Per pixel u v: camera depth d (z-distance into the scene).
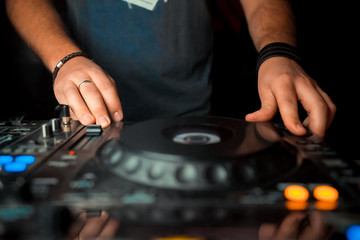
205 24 1.41
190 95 1.47
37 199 0.40
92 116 0.76
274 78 0.83
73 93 0.81
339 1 2.95
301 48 3.07
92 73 0.90
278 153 0.51
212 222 0.39
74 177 0.46
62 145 0.59
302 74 0.86
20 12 1.29
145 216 0.39
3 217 0.37
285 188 0.43
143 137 0.54
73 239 0.40
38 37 1.19
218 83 2.11
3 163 0.51
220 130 0.61
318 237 0.38
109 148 0.54
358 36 2.99
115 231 0.39
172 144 0.51
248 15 1.33
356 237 0.36
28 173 0.47
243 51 2.13
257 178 0.45
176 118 0.68
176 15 1.34
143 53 1.38
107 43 1.36
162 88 1.44
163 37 1.37
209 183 0.43
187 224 0.39
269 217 0.40
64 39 1.15
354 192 0.42
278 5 1.24
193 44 1.41
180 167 0.45
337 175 0.47
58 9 1.45
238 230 0.39
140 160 0.47
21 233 0.36
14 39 1.85
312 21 3.02
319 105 0.76
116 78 1.40
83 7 1.31
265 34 1.09
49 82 1.88
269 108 0.79
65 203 0.39
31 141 0.61
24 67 1.87
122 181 0.45
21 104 1.86
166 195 0.41
